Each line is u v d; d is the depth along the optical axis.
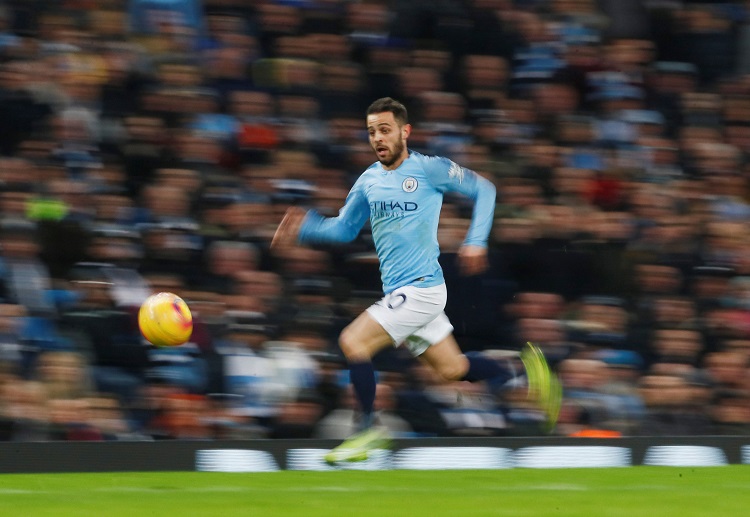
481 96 14.55
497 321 12.87
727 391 12.82
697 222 14.20
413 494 8.30
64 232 11.77
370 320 9.21
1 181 11.95
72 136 12.55
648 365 12.87
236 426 11.05
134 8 13.54
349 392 11.54
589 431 11.93
